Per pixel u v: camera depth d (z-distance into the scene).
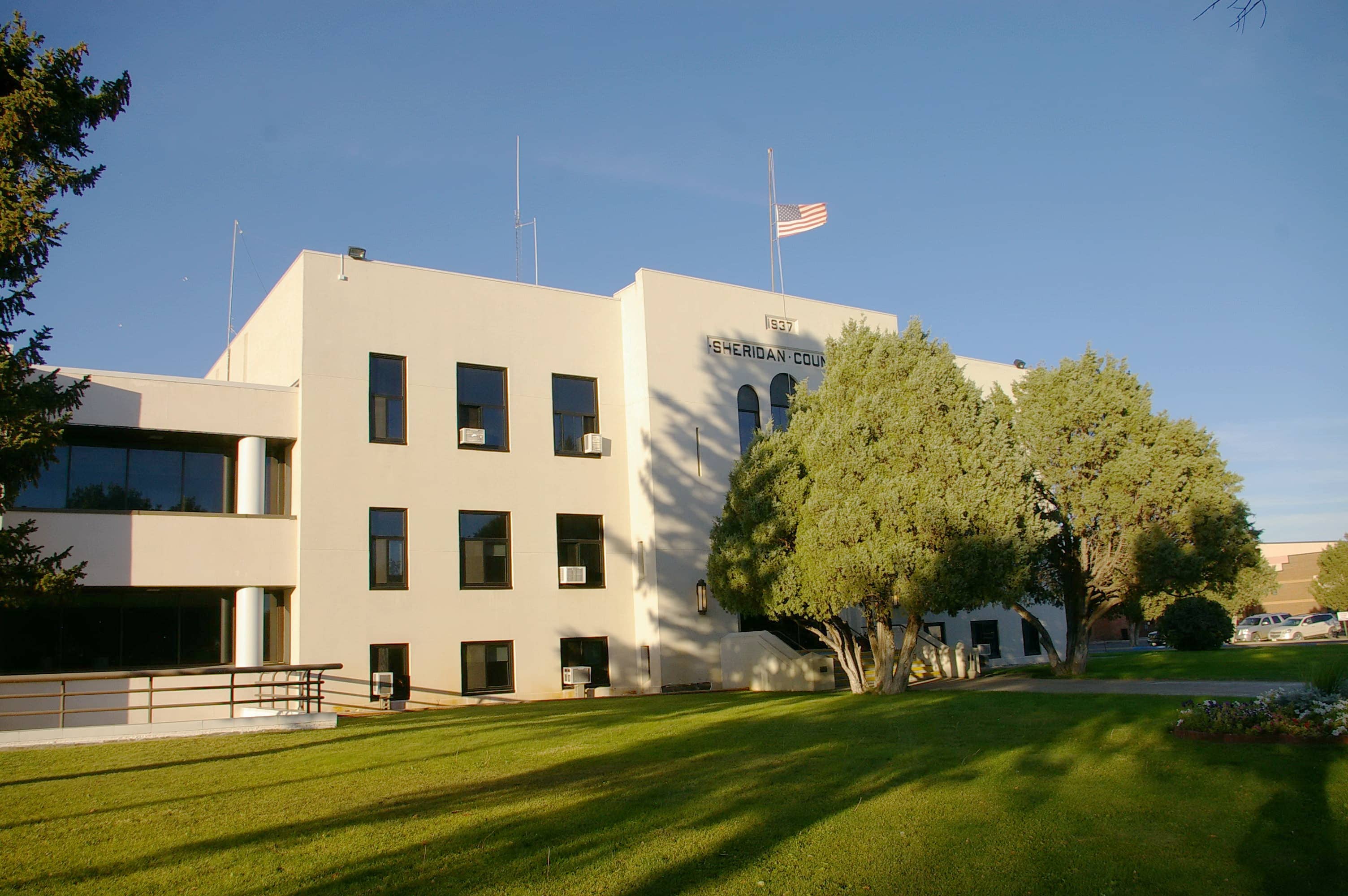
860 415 20.09
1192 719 12.17
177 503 22.30
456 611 23.94
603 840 8.41
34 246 11.34
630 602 26.86
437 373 24.72
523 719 17.44
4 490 11.60
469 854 7.98
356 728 16.45
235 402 22.33
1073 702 16.06
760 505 21.34
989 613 34.78
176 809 9.62
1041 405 23.92
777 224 30.88
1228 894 7.20
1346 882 7.32
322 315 23.30
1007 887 7.38
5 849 8.20
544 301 26.91
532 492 25.72
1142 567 22.64
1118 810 9.21
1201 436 23.61
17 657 20.28
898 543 18.89
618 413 27.73
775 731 14.34
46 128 11.61
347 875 7.44
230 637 22.53
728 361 28.81
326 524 22.53
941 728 13.80
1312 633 49.19
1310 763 10.34
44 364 12.03
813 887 7.34
